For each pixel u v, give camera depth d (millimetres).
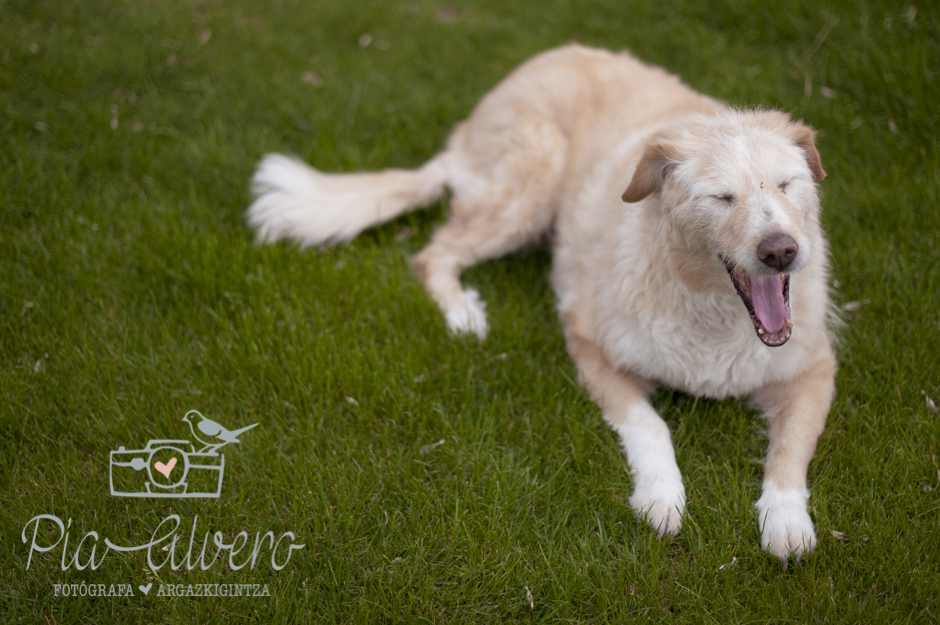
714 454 3012
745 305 2697
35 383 3170
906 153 4262
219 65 5414
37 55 5199
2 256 3760
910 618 2295
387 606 2422
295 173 4152
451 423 3111
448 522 2693
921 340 3256
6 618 2363
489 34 5953
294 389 3188
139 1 6086
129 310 3590
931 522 2602
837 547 2520
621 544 2664
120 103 4926
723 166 2625
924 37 4883
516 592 2482
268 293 3658
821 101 4750
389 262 4035
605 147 3709
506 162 4051
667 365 3125
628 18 5984
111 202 4156
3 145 4426
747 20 5551
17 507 2695
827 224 3939
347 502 2736
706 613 2371
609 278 3230
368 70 5500
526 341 3518
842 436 2947
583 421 3133
